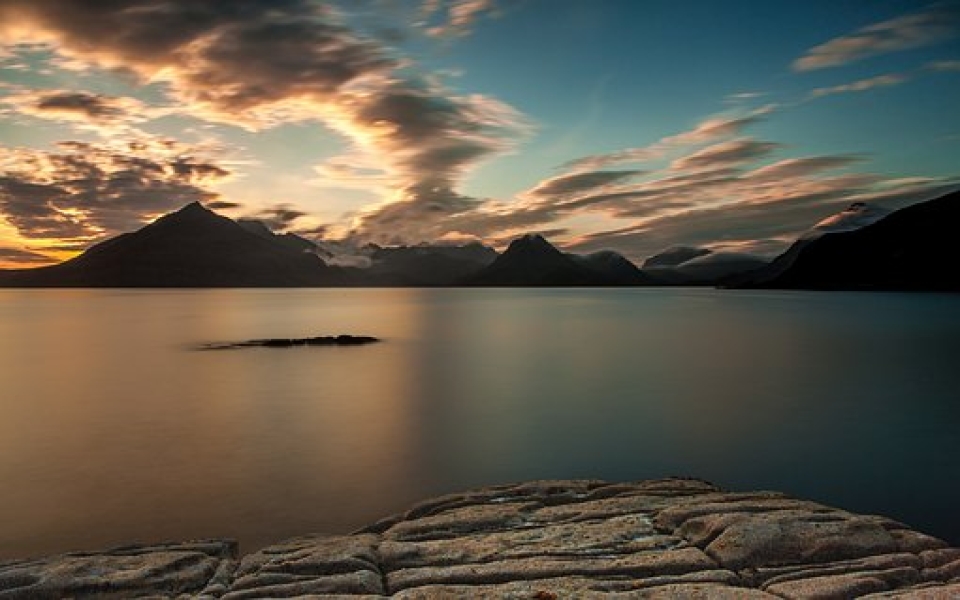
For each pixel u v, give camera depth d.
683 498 24.81
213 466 38.25
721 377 73.00
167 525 29.28
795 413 53.03
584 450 41.78
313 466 38.34
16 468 37.88
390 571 19.08
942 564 18.08
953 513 30.50
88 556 21.14
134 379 73.25
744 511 22.17
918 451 40.97
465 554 19.56
